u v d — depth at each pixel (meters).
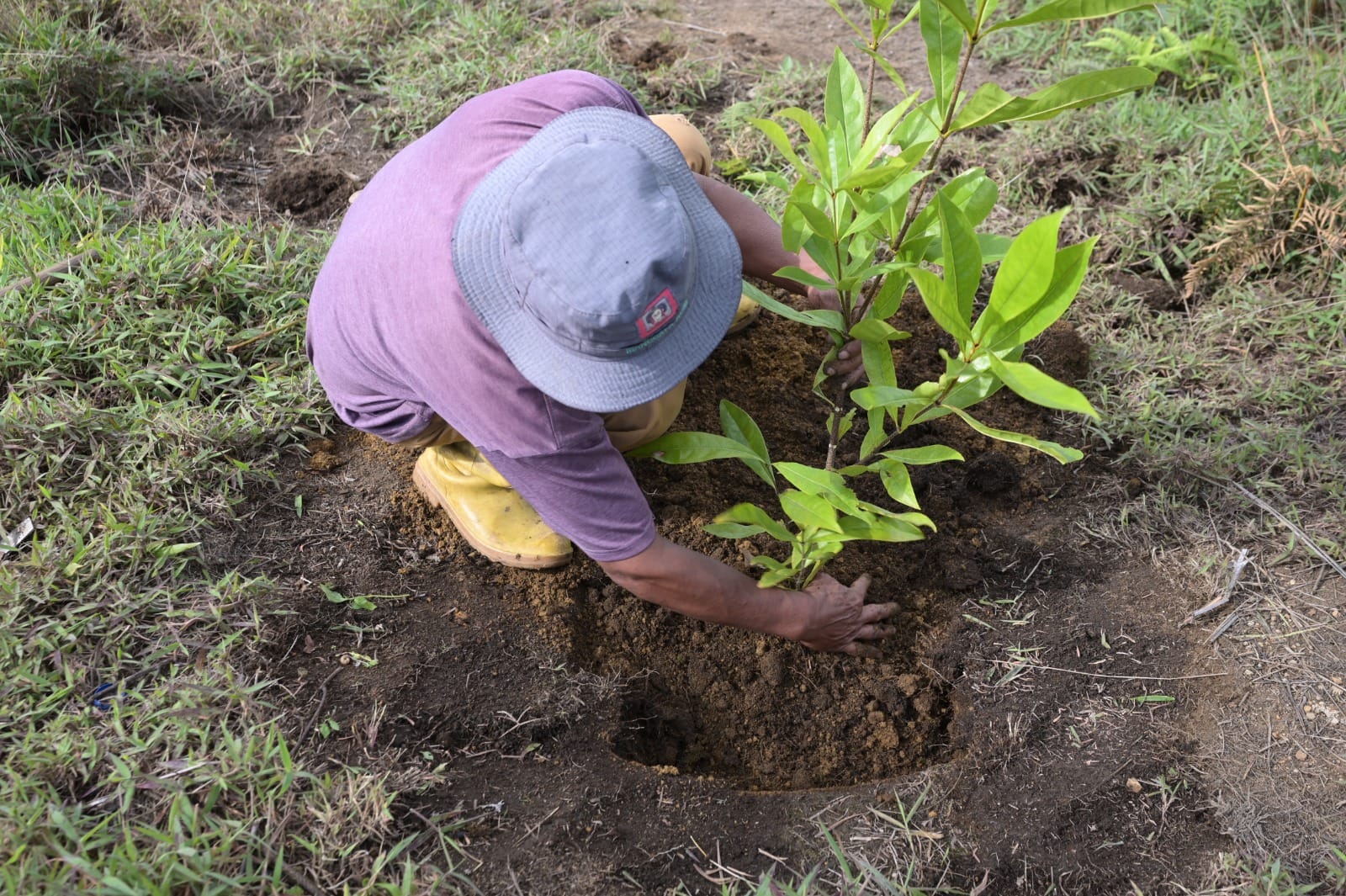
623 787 2.13
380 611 2.39
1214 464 2.78
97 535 2.38
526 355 1.68
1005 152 3.76
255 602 2.30
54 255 3.02
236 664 2.19
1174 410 2.93
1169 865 2.03
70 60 3.72
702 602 2.12
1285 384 2.99
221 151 3.78
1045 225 1.47
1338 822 2.07
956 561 2.65
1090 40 4.37
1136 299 3.30
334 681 2.21
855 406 3.02
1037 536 2.71
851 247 2.08
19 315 2.78
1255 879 1.98
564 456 1.86
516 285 1.62
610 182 1.57
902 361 3.14
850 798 2.16
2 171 3.60
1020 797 2.15
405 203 1.88
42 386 2.69
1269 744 2.22
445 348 1.77
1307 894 1.98
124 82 3.86
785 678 2.48
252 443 2.70
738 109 3.95
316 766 2.03
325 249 3.26
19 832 1.78
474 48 4.17
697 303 1.72
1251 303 3.23
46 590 2.20
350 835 1.91
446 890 1.89
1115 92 1.62
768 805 2.14
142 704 2.06
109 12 4.29
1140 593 2.55
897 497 2.03
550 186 1.57
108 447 2.56
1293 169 3.21
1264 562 2.59
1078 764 2.21
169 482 2.48
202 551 2.41
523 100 1.89
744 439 2.34
